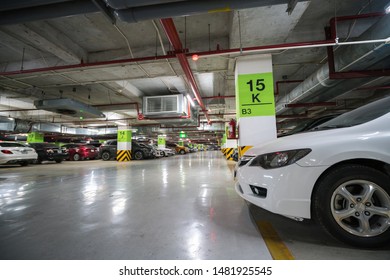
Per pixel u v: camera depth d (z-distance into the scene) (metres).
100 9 1.84
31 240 1.34
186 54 3.19
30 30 2.98
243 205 2.13
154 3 1.76
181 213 1.88
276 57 3.87
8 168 6.34
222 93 7.05
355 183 1.20
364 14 2.78
